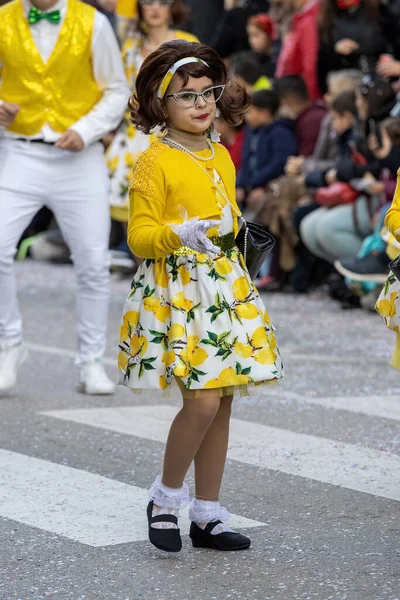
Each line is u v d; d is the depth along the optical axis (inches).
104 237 481.4
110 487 354.0
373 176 724.7
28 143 466.0
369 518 325.4
